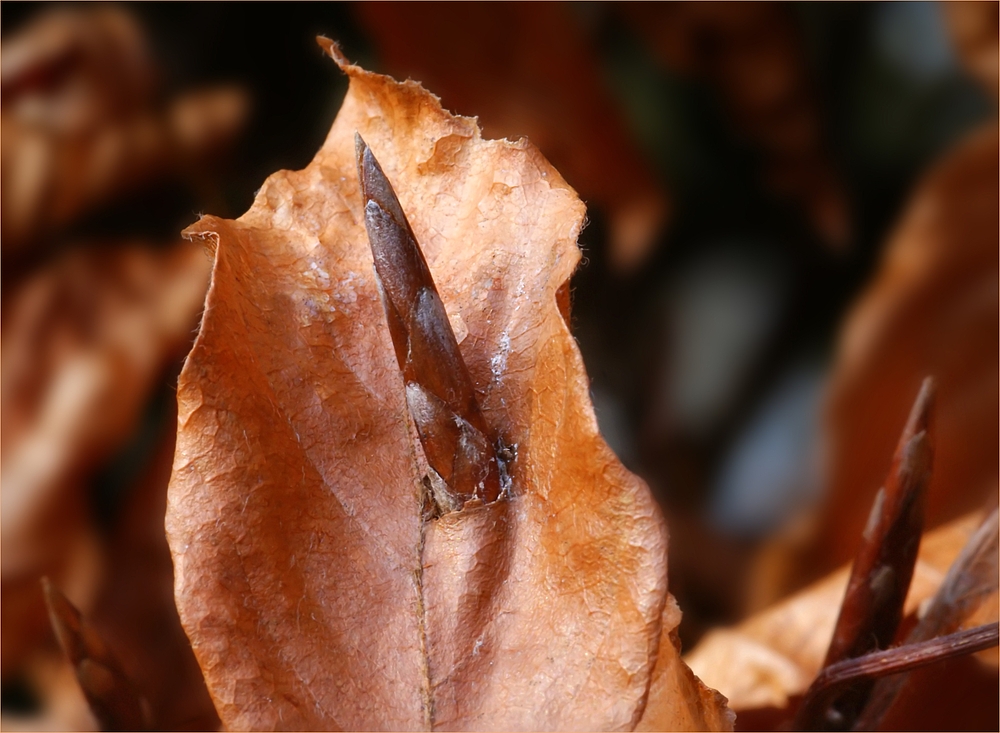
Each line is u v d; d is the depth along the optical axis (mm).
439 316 133
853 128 286
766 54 279
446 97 286
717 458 262
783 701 161
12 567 247
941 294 268
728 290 276
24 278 298
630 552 129
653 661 128
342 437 135
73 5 314
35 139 301
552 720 130
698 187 289
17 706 224
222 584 130
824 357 271
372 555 134
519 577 133
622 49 287
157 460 269
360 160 132
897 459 139
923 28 280
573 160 288
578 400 130
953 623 145
